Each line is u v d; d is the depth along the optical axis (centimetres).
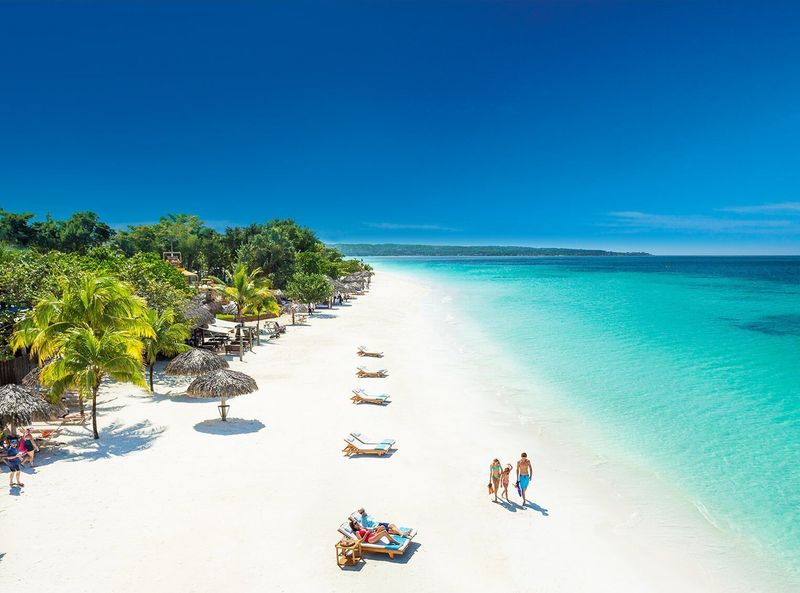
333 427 1958
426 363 3098
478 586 1067
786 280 12419
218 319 4750
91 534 1184
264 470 1558
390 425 2003
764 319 5116
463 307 6234
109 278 1898
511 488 1512
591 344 3750
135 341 1842
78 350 1700
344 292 6625
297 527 1249
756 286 10162
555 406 2286
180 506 1324
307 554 1144
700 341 3878
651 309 5984
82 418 1931
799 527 1339
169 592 1001
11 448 1398
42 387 1908
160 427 1894
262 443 1772
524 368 2992
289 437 1838
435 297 7594
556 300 7131
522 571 1126
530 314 5528
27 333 1900
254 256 7138
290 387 2500
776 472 1647
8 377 2120
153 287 2950
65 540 1158
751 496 1494
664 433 1970
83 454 1634
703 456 1766
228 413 2077
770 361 3197
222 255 9125
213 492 1405
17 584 1005
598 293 8344
